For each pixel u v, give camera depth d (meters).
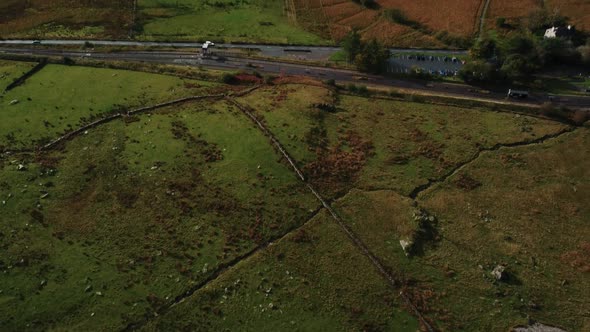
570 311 62.81
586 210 77.69
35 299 62.34
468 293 64.44
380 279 65.94
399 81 111.56
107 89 101.88
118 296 63.09
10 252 67.69
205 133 88.88
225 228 72.12
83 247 69.00
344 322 61.00
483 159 86.69
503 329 60.44
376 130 92.69
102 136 88.00
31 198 75.69
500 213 76.56
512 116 97.94
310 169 82.25
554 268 68.31
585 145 90.00
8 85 101.94
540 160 86.88
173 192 77.19
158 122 91.38
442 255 69.38
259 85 106.06
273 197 77.12
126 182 78.81
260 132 89.25
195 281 65.06
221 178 79.88
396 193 79.06
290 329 60.19
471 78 109.62
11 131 88.75
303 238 71.12
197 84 105.12
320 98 100.12
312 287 64.81
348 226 73.06
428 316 61.66
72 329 59.69
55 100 97.69
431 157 86.56
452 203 77.94
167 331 59.84
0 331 58.94
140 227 71.81
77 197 76.44
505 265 68.19
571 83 110.62
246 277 65.75
